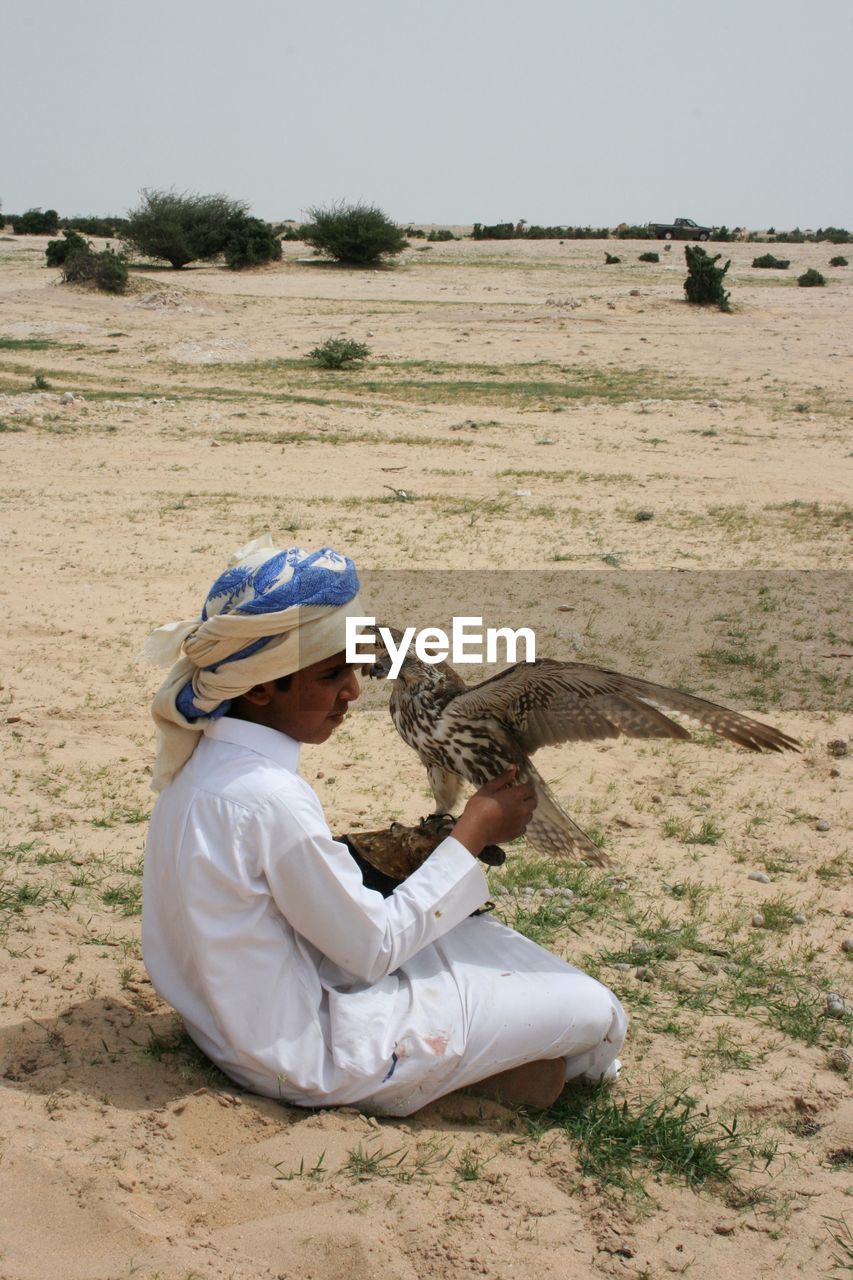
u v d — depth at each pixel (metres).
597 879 6.16
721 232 95.00
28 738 7.90
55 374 30.80
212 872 3.29
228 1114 3.52
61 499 16.75
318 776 7.55
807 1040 4.60
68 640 10.34
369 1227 3.12
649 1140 3.78
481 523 15.60
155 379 30.66
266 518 15.66
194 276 59.69
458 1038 3.52
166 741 3.52
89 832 6.27
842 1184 3.70
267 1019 3.42
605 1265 3.19
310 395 28.00
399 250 66.31
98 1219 3.03
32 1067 3.80
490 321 41.62
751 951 5.39
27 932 4.83
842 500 17.34
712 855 6.59
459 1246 3.14
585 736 3.82
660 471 19.58
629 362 33.28
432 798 7.21
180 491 17.55
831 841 6.84
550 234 98.00
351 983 3.56
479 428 23.66
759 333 38.56
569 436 22.84
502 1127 3.77
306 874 3.30
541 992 3.68
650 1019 4.71
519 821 3.67
